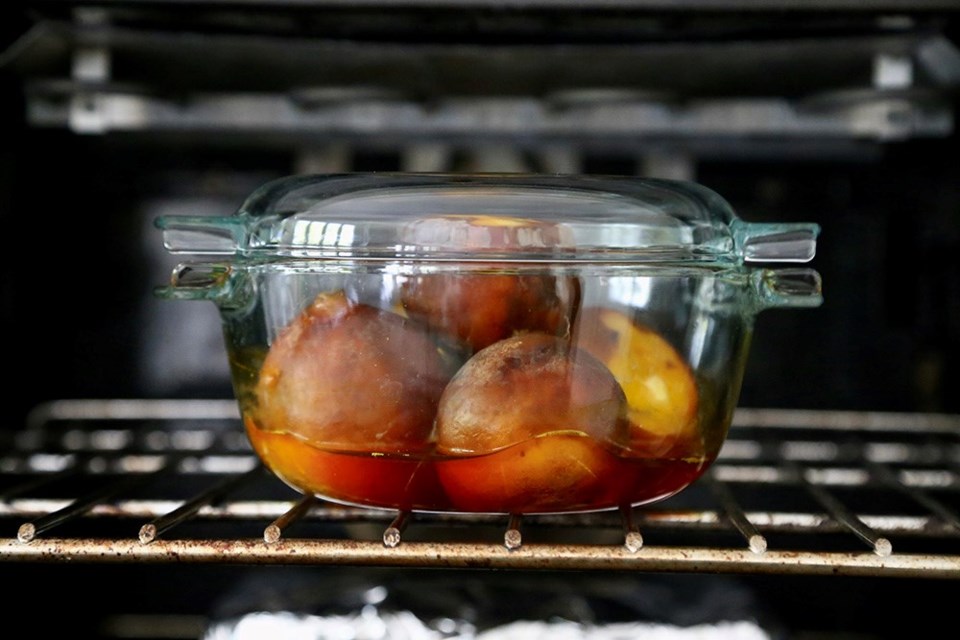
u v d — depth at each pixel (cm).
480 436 42
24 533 42
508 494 43
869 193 73
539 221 43
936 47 61
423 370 42
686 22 59
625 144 72
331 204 44
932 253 72
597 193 44
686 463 44
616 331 43
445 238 43
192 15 59
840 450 72
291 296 44
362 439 43
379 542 42
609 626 61
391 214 43
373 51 63
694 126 70
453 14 58
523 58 63
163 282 75
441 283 42
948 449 72
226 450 71
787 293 45
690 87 67
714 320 45
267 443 45
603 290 43
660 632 60
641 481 44
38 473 68
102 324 75
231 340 46
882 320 74
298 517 46
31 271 71
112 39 62
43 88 65
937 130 68
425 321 42
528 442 42
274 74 66
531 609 63
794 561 41
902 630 72
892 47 62
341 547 41
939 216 71
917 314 73
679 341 44
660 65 64
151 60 64
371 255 43
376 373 42
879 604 73
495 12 58
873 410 74
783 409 75
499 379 42
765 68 64
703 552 41
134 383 76
